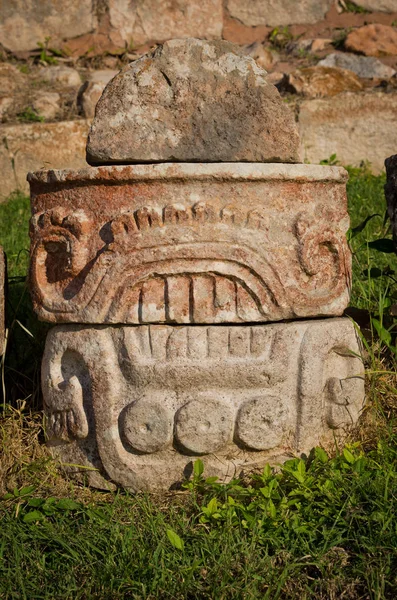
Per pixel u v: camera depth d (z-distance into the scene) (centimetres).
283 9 923
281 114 338
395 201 382
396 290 429
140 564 272
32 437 348
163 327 313
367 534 284
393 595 262
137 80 333
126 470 318
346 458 314
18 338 432
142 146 331
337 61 869
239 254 307
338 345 333
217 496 308
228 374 312
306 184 321
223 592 258
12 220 662
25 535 293
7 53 894
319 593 266
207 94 334
